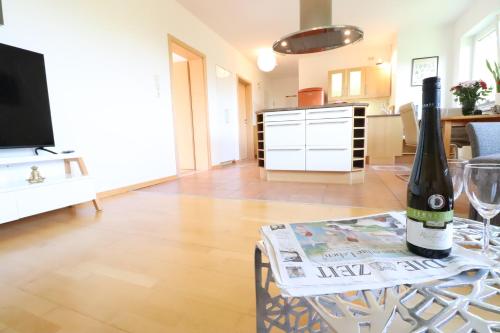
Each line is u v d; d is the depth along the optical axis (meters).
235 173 4.09
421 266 0.41
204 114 4.50
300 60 6.09
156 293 0.99
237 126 5.89
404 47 4.77
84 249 1.38
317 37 2.91
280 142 3.20
